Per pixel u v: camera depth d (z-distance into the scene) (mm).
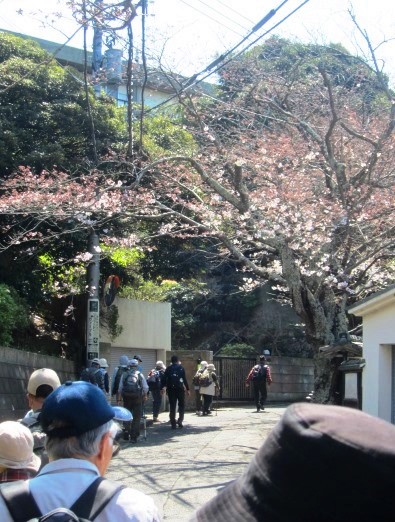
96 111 18703
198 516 1586
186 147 20172
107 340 21141
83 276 19938
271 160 15289
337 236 14172
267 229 14016
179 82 17172
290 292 13617
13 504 2586
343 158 15320
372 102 19562
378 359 11852
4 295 14992
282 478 1397
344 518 1313
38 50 19219
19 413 14164
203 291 27859
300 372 27656
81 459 2760
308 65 20906
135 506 2621
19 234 15672
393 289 11352
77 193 14922
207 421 18547
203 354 23547
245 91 18625
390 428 1405
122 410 3910
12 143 16656
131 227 18797
